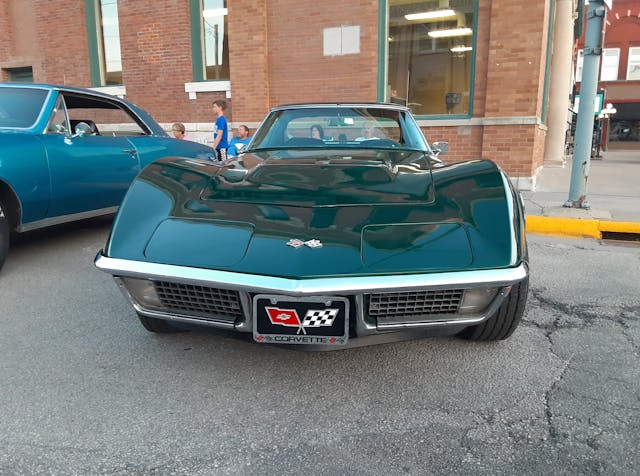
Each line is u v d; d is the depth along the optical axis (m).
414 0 8.47
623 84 29.31
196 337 2.81
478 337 2.65
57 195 4.09
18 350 2.65
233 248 2.07
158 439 1.91
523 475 1.71
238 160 3.09
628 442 1.87
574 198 6.08
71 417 2.05
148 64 10.31
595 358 2.56
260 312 2.00
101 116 5.05
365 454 1.83
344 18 8.75
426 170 2.71
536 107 7.75
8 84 4.40
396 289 1.92
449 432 1.95
